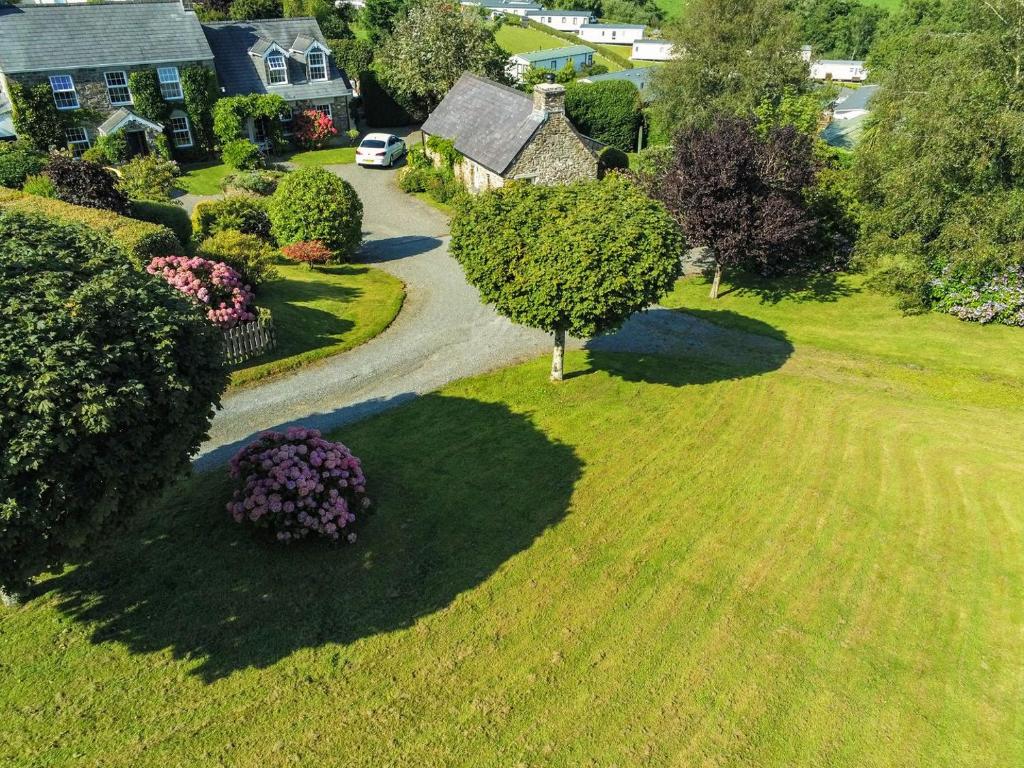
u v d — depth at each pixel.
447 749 8.97
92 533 8.59
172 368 9.13
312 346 19.48
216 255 20.48
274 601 10.83
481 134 35.00
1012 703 10.38
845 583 12.41
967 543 13.65
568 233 15.22
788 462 15.93
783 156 23.69
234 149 39.22
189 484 13.18
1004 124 22.39
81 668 9.46
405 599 11.18
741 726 9.66
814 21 99.62
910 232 25.42
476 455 15.14
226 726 8.95
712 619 11.36
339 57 53.97
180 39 40.44
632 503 14.04
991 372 20.83
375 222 33.22
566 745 9.16
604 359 20.42
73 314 8.65
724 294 26.86
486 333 21.48
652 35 97.38
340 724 9.14
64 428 8.04
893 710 10.12
